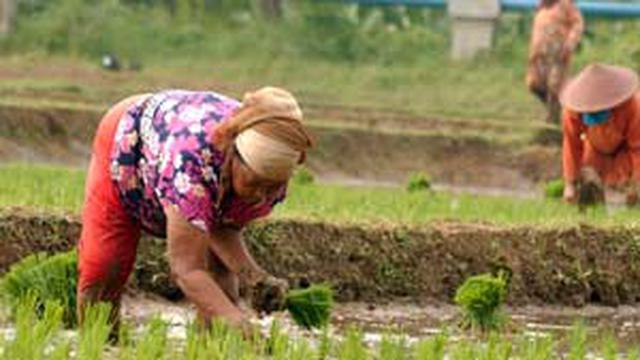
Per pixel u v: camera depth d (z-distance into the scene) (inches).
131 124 487.2
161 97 486.0
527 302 758.5
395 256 741.9
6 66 1748.3
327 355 500.4
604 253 778.8
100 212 502.0
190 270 469.7
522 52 1849.2
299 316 492.7
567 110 966.4
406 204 888.3
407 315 708.0
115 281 510.6
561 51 1477.6
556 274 767.1
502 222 795.4
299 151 459.8
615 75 954.7
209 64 1824.6
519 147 1444.4
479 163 1427.2
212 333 472.4
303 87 1756.9
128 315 650.2
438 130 1475.1
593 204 919.7
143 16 1926.7
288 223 727.1
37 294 552.1
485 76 1800.0
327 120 1486.2
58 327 507.2
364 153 1413.6
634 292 781.3
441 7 1941.4
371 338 630.5
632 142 960.3
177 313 663.1
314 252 729.0
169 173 468.1
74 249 637.9
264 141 456.1
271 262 719.7
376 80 1793.8
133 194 492.1
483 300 636.1
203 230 468.1
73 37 1871.3
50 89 1542.8
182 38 1881.2
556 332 675.4
